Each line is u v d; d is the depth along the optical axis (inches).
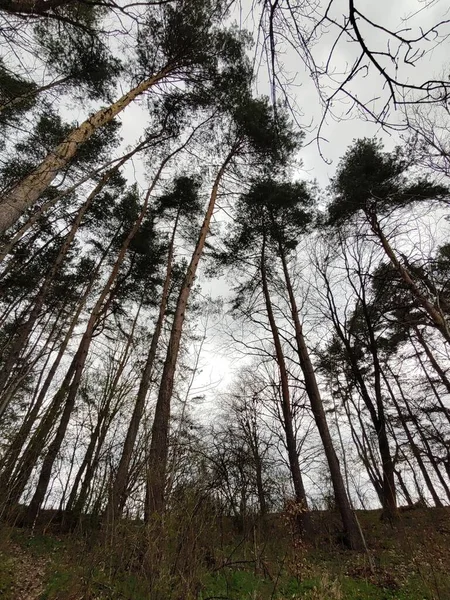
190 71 351.6
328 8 67.4
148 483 198.7
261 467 404.8
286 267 506.0
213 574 194.1
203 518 191.0
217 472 252.2
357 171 425.7
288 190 472.4
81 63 327.0
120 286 592.7
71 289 570.9
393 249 388.8
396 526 370.6
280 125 376.8
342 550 324.2
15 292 518.9
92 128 230.8
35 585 203.8
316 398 396.5
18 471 277.0
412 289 318.0
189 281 359.3
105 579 179.6
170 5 313.7
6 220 157.2
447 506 472.1
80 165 449.7
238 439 434.0
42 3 182.2
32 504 366.3
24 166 392.8
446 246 281.9
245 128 430.9
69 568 217.8
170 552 168.9
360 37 66.4
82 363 442.3
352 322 476.1
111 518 202.2
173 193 563.5
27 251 482.6
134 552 179.8
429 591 222.5
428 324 313.6
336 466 362.3
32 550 275.3
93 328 482.0
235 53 361.1
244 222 498.9
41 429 299.7
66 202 490.6
